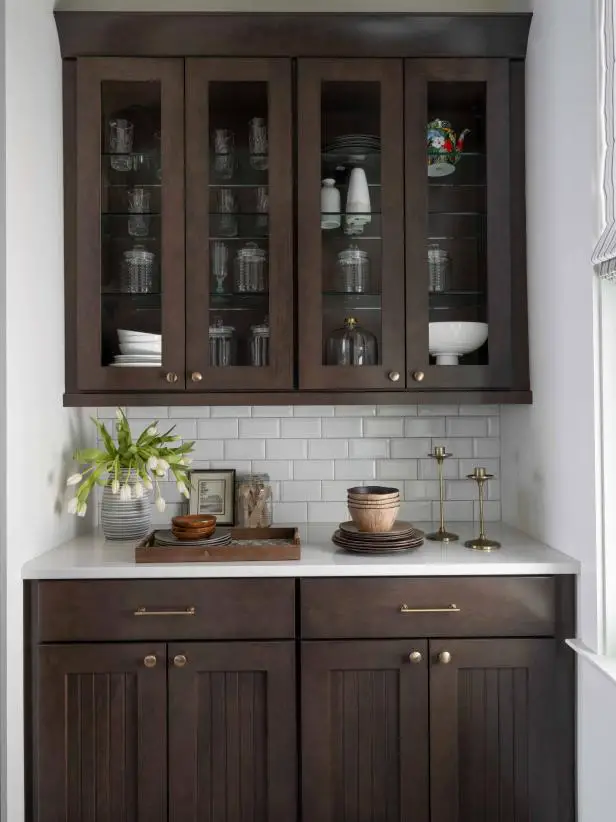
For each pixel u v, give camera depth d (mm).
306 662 1784
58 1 2266
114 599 1776
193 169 2039
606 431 1646
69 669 1769
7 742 1696
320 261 2037
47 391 1931
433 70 2059
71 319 2055
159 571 1775
